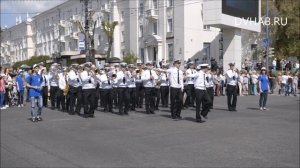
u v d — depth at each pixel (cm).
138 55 5075
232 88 1695
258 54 4412
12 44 9844
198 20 4425
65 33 6881
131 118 1471
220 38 4531
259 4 3459
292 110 1769
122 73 1573
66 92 1673
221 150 940
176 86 1423
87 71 1505
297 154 906
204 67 1357
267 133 1165
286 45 4194
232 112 1658
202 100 1396
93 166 804
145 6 4919
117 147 976
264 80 1767
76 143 1031
